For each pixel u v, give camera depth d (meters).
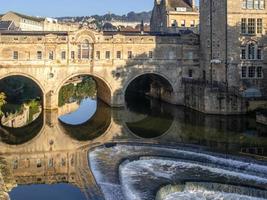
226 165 53.88
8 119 93.69
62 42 99.38
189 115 93.00
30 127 86.06
